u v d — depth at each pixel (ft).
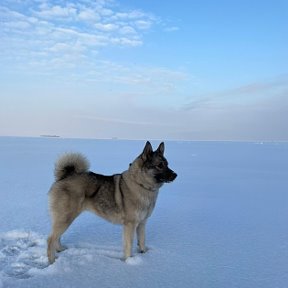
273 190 11.36
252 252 5.22
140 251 5.42
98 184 5.43
